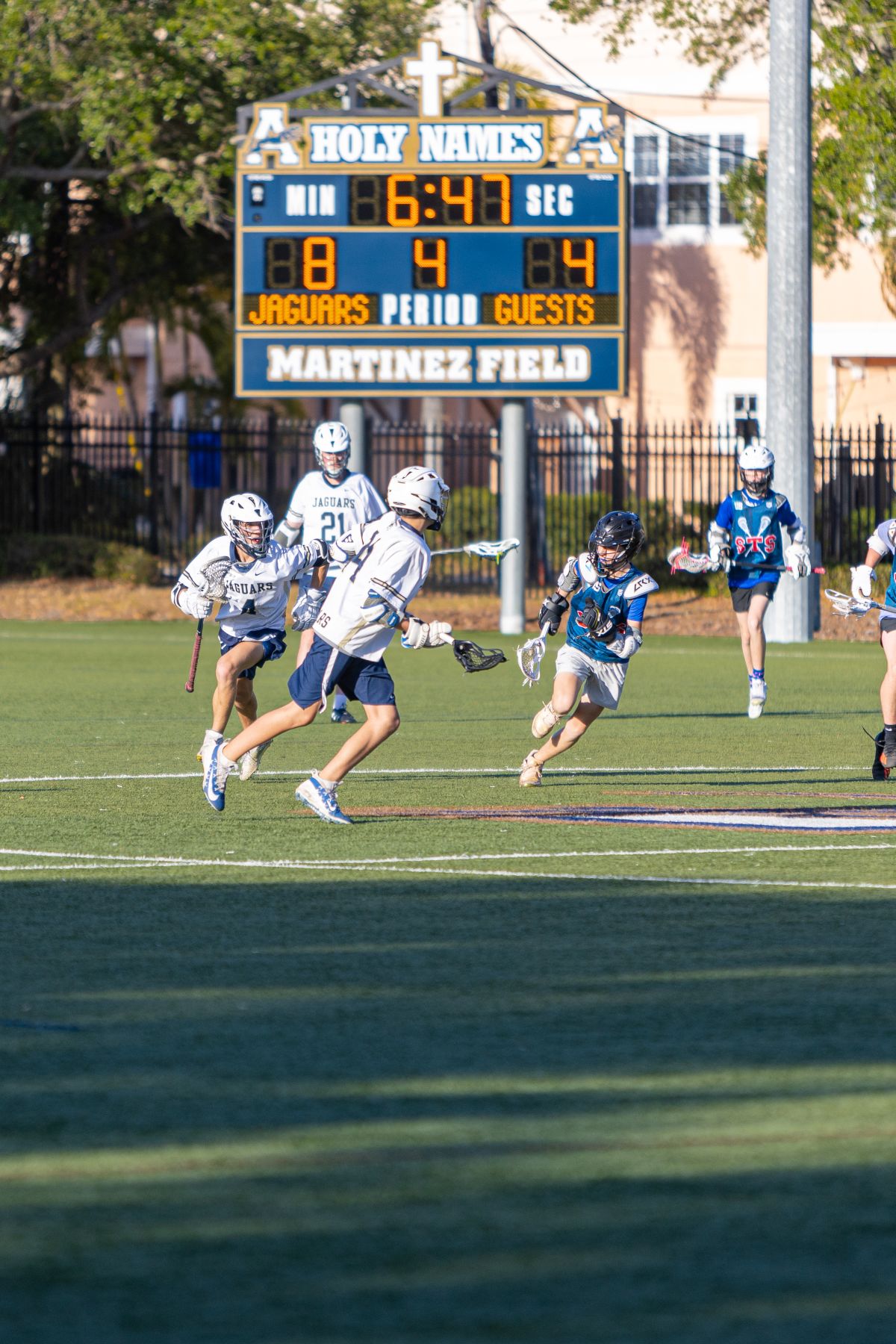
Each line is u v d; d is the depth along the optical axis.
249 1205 14.62
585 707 42.09
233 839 34.66
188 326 151.00
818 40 121.31
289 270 92.88
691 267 143.12
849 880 30.50
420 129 92.25
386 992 22.09
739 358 142.88
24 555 118.38
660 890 29.39
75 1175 15.30
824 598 104.75
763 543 57.56
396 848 33.62
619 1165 15.59
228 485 137.62
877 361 142.25
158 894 28.83
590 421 144.75
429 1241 13.89
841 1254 13.67
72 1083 18.03
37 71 109.50
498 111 92.06
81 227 130.50
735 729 56.03
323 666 36.38
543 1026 20.39
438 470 149.62
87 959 23.95
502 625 97.81
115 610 109.62
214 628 102.38
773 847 33.97
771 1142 16.20
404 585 36.00
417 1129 16.55
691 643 94.56
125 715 59.06
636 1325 12.45
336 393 93.12
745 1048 19.45
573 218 92.12
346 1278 13.20
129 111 108.88
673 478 140.00
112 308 135.75
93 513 127.88
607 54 130.50
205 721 57.12
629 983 22.58
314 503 52.53
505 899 28.52
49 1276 13.25
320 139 92.50
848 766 47.06
